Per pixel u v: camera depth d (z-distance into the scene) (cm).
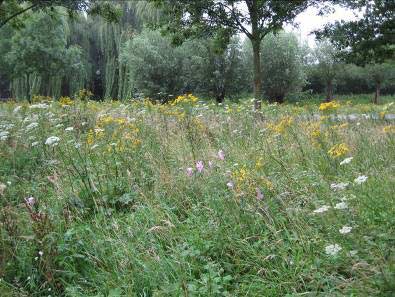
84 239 403
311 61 5275
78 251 389
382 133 695
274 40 4150
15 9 1664
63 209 443
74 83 4525
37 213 393
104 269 370
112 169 560
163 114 873
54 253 368
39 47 3612
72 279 363
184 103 930
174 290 323
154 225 423
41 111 862
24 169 624
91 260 373
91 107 1083
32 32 3616
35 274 361
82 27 5009
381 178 489
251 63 3962
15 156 657
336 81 5441
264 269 346
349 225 362
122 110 994
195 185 495
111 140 656
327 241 362
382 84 5347
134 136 668
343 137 676
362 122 834
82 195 496
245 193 429
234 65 3719
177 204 478
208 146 633
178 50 3759
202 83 3725
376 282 294
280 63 4166
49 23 3638
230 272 362
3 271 356
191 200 480
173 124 797
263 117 966
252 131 769
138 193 493
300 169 552
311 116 920
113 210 465
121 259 370
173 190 496
